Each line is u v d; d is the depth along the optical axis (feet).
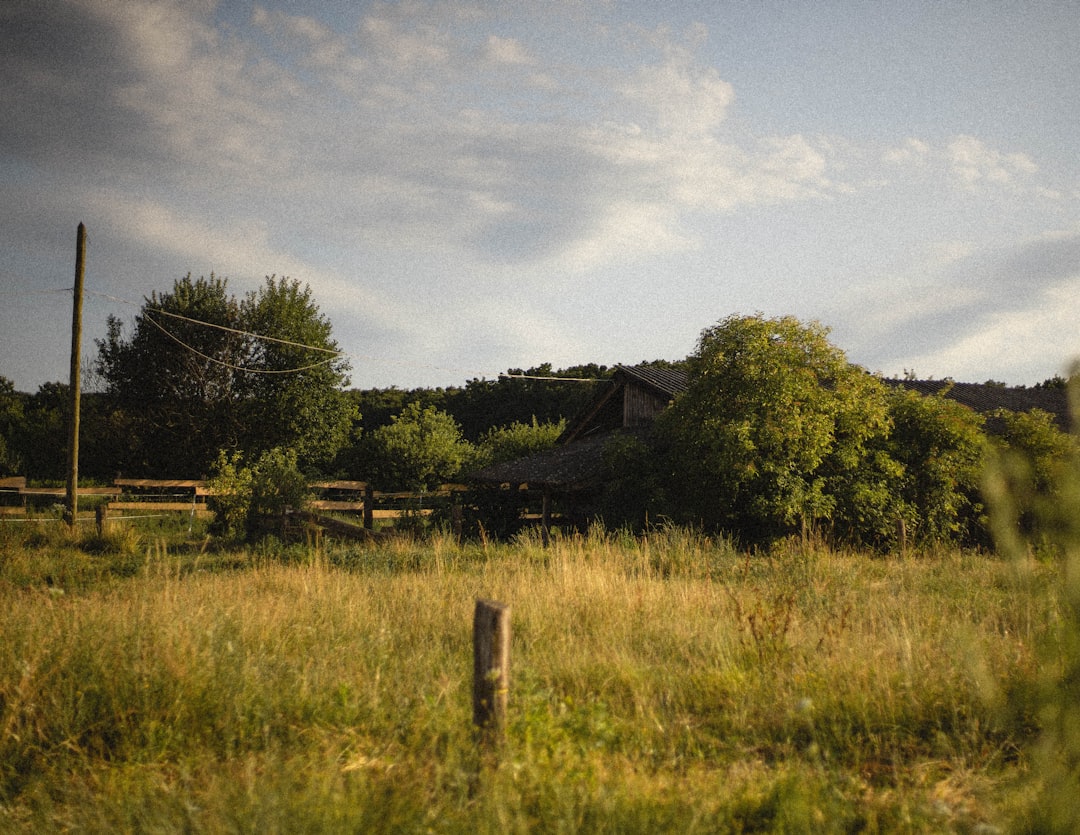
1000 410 61.93
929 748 14.39
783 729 15.24
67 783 12.71
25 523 56.90
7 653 17.37
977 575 34.78
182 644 17.11
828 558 38.88
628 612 24.62
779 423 49.19
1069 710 10.00
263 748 14.30
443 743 14.03
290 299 102.17
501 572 33.91
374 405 180.75
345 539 53.36
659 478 54.39
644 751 14.10
